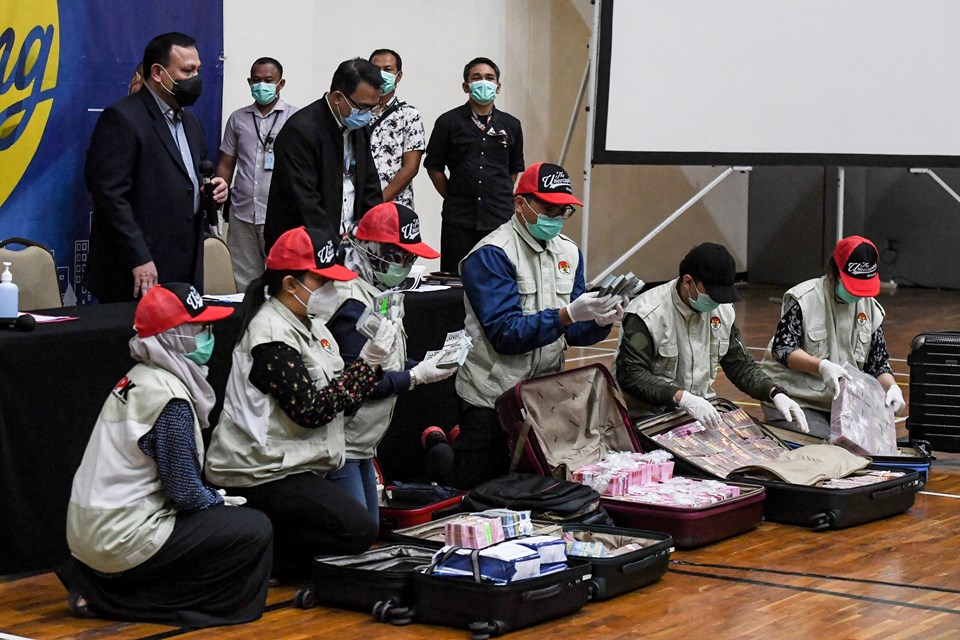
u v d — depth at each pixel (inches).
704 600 155.4
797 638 141.6
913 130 355.6
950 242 550.3
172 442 138.8
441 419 221.8
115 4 274.1
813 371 218.2
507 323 184.1
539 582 143.8
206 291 230.5
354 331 164.6
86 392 165.8
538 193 185.5
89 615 145.9
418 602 145.8
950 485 221.3
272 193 205.9
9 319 163.8
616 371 205.2
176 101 202.2
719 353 211.0
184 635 140.4
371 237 166.2
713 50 352.2
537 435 184.5
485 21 412.5
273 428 152.9
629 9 348.8
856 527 191.8
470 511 175.9
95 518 139.3
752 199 571.5
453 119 313.4
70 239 266.5
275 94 289.3
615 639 140.5
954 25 352.8
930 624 147.0
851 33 353.1
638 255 506.0
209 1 300.2
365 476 174.9
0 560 158.9
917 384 237.0
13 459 158.4
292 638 139.9
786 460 202.1
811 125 355.9
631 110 351.9
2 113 250.2
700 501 180.9
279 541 157.9
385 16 373.4
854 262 219.0
